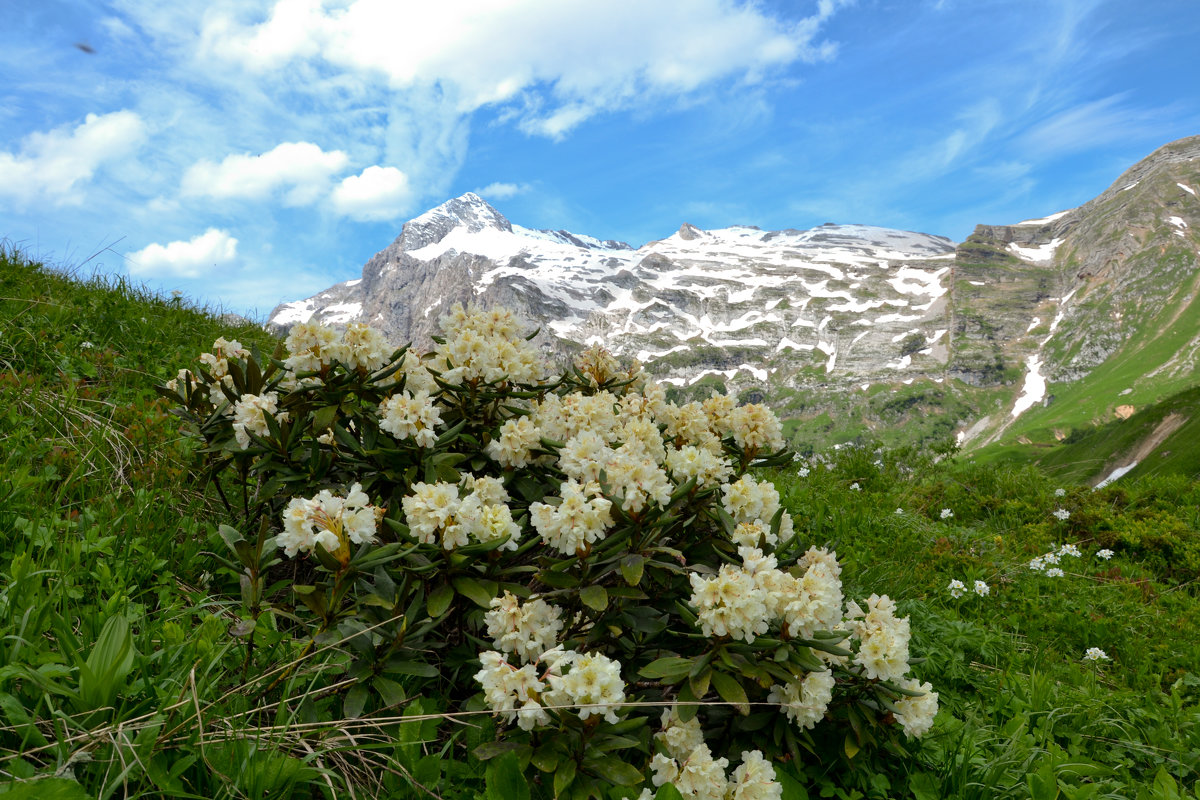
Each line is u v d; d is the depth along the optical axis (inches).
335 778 85.4
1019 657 178.7
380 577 102.8
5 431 155.1
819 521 254.2
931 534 276.4
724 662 93.8
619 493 107.3
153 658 88.8
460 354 136.4
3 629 85.5
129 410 179.2
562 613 112.2
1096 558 300.7
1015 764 123.0
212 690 87.8
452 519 100.0
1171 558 295.9
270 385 137.9
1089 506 351.3
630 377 184.1
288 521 95.3
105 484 143.9
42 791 64.1
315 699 97.5
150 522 131.0
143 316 284.7
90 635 94.3
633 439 133.6
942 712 137.3
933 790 110.4
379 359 130.2
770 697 101.4
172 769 74.0
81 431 163.5
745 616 91.4
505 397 141.0
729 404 163.9
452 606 110.0
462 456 124.2
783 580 99.1
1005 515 347.9
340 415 129.1
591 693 82.4
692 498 122.0
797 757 100.3
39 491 131.6
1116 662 196.5
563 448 122.0
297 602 116.3
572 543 101.2
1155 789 120.5
